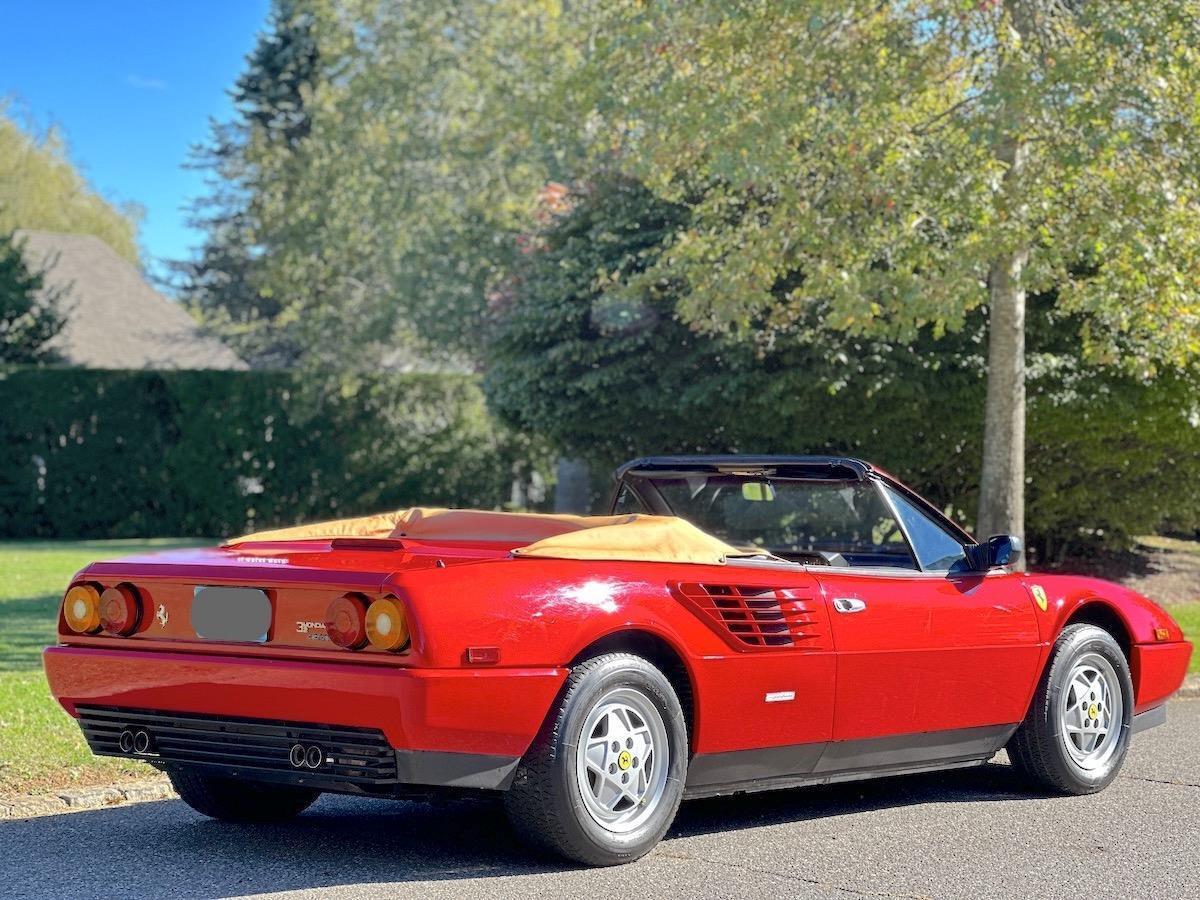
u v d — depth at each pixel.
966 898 5.11
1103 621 7.60
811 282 12.83
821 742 6.07
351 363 29.73
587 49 21.30
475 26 26.53
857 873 5.45
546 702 5.12
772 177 12.61
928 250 12.49
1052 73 11.55
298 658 5.00
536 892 5.02
